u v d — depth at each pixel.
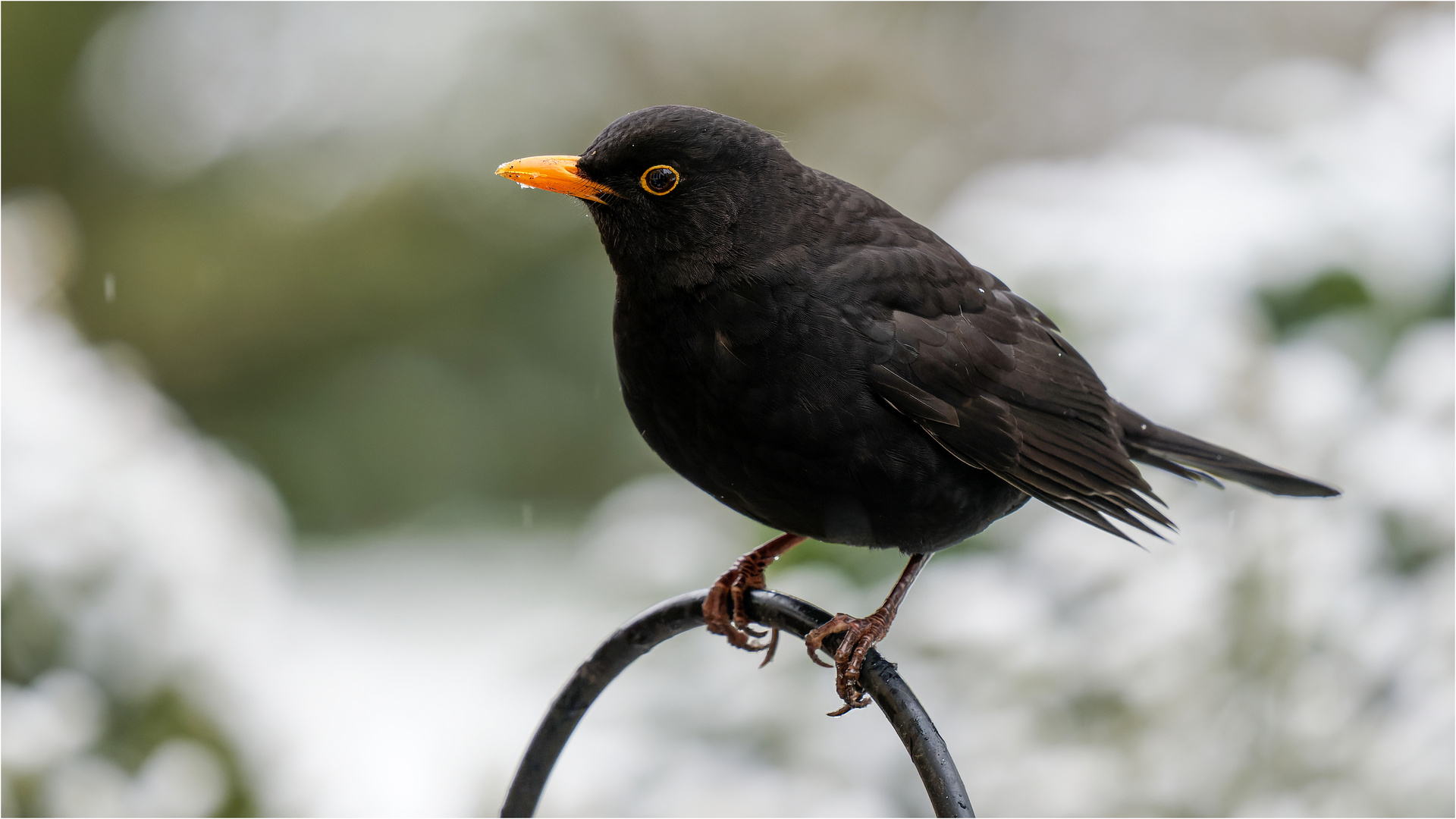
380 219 21.42
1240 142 9.95
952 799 5.32
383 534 21.64
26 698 8.55
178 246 22.27
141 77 22.08
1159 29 20.97
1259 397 8.14
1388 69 10.02
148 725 9.08
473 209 21.23
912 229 6.75
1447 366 8.05
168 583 9.06
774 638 6.57
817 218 6.25
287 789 9.55
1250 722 7.70
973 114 21.45
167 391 22.94
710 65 21.33
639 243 6.05
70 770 8.54
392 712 13.76
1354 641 7.63
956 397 6.29
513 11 20.97
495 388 21.66
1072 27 21.31
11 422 8.89
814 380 5.95
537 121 20.97
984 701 7.90
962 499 6.31
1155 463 7.39
